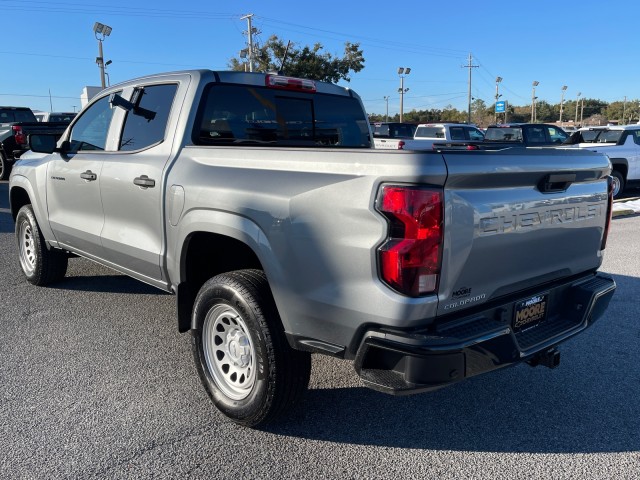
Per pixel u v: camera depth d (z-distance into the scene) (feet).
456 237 8.52
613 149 43.29
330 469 9.61
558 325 10.89
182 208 11.44
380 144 33.12
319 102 15.30
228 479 9.32
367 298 8.53
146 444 10.22
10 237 27.81
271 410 10.15
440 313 8.61
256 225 9.93
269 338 9.87
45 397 11.86
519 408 11.76
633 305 18.21
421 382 8.34
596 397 12.23
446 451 10.18
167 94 13.23
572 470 9.60
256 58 139.13
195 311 11.24
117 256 14.19
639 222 34.06
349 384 12.68
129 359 13.82
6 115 62.49
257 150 10.44
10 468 9.44
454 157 8.36
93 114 15.72
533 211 9.75
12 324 15.99
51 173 16.67
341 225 8.72
